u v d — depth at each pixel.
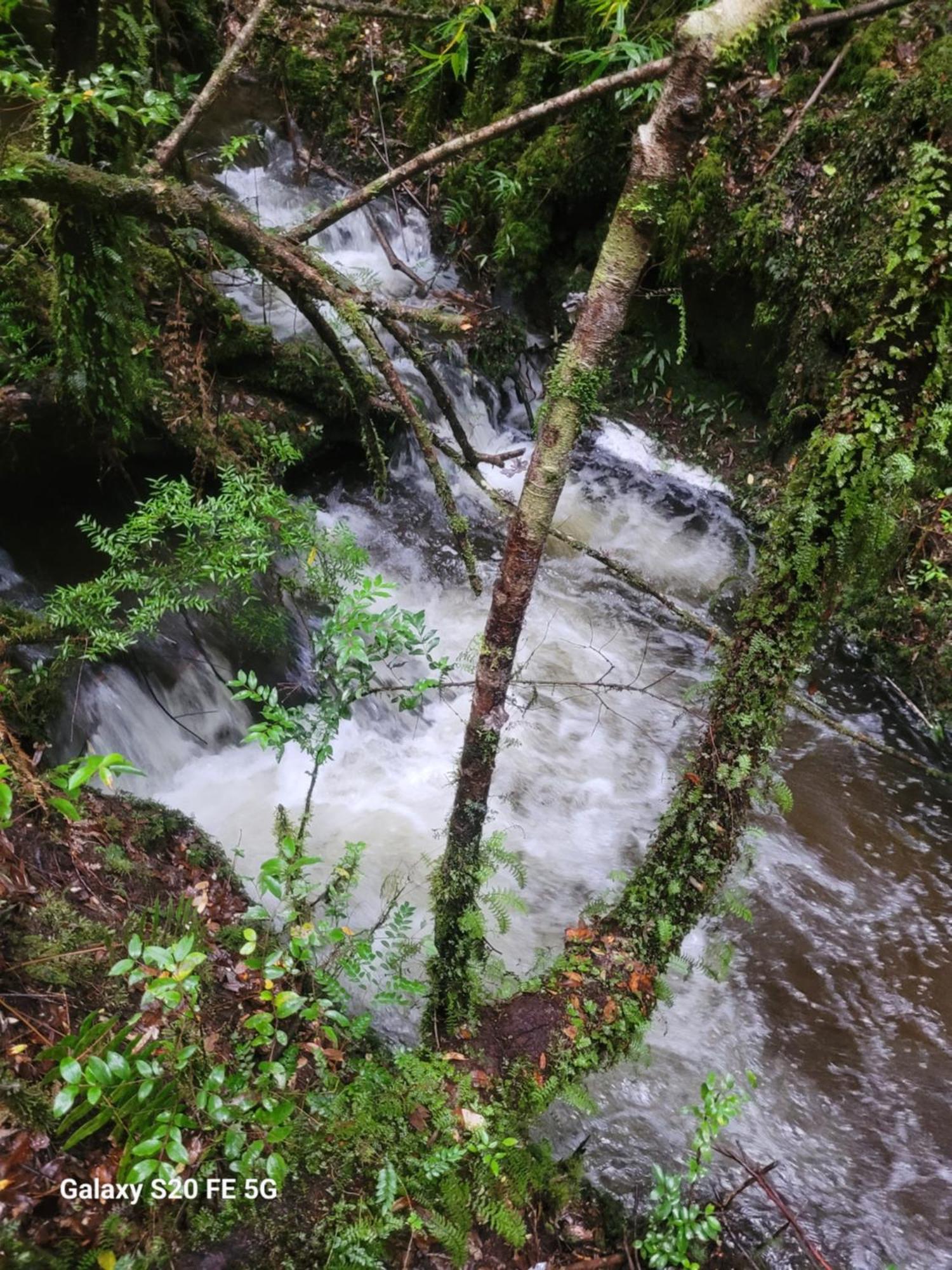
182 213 2.49
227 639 4.40
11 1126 1.89
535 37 7.02
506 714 2.28
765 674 2.60
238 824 4.05
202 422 4.47
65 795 2.85
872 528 2.42
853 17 2.02
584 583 6.03
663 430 6.92
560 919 4.04
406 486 6.14
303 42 7.91
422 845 4.23
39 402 4.06
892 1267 2.53
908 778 4.95
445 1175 2.24
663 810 4.69
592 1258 2.37
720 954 3.19
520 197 7.04
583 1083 3.05
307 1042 2.49
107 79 2.73
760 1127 3.28
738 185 6.33
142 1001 2.06
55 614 3.34
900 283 2.25
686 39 1.79
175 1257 1.87
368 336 2.35
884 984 3.90
